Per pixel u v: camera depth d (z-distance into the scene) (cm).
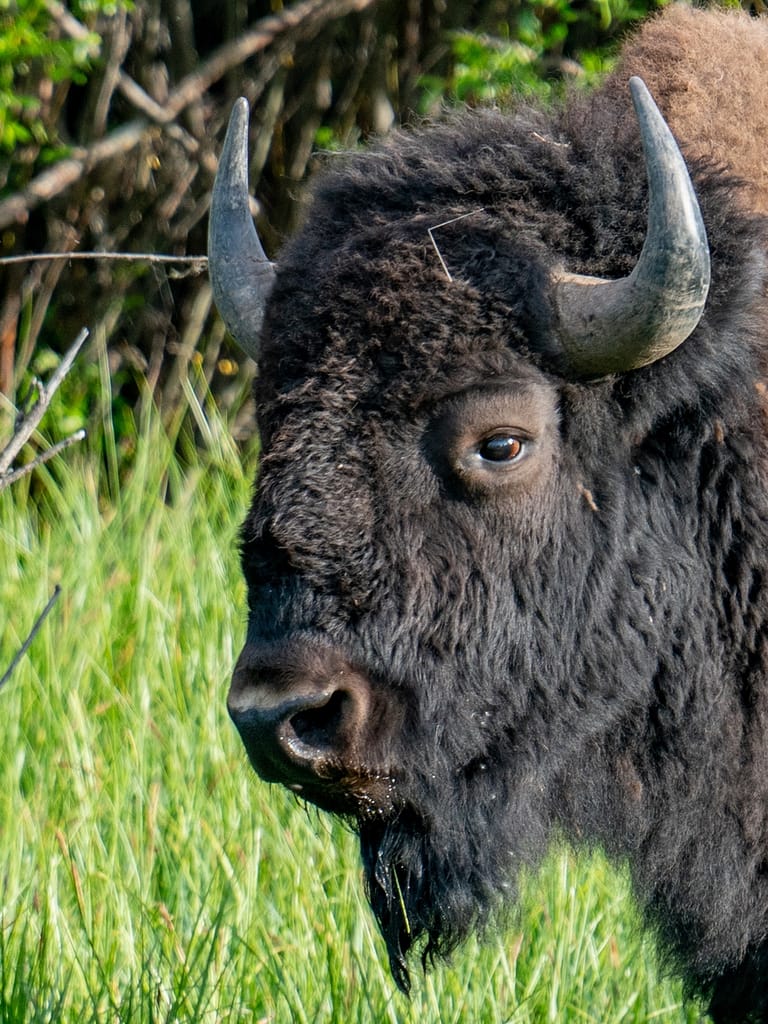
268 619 1215
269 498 1222
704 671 1341
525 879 1458
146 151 3831
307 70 3909
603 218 1295
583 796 1359
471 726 1270
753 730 1355
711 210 1299
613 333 1227
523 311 1239
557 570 1279
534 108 1466
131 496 2953
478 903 1354
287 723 1195
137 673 2253
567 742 1318
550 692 1296
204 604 2452
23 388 3788
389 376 1221
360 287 1238
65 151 3628
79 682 2225
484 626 1255
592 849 1408
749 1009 1451
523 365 1240
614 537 1294
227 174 1435
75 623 2362
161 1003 1514
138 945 1631
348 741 1218
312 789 1254
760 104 1483
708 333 1275
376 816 1292
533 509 1259
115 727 2123
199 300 3919
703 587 1337
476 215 1274
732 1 2520
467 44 3428
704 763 1357
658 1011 1619
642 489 1310
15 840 1841
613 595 1304
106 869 1778
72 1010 1479
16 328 3953
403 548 1220
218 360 4025
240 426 3831
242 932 1677
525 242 1263
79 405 3716
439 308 1227
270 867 1873
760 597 1337
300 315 1252
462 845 1312
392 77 3947
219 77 3894
